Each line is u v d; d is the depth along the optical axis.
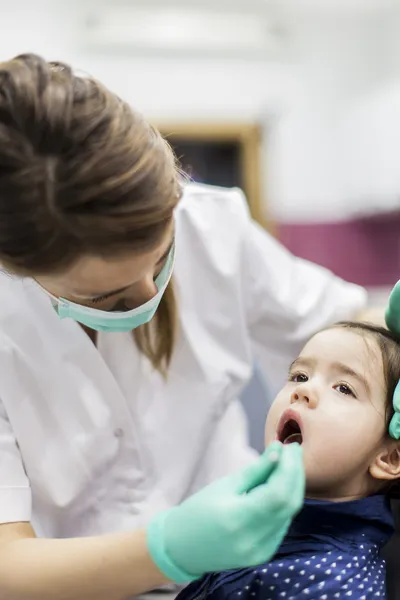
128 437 1.04
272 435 0.97
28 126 0.63
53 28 3.15
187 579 0.67
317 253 3.48
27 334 0.95
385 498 0.93
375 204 3.29
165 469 1.08
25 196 0.62
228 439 1.21
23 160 0.63
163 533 0.67
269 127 3.41
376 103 3.22
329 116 3.45
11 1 3.12
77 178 0.61
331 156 3.47
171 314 1.02
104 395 1.00
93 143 0.63
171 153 0.73
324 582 0.84
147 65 3.27
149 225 0.65
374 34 3.40
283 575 0.84
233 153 3.41
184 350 1.08
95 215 0.62
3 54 3.13
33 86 0.65
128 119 0.67
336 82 3.44
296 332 1.23
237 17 3.27
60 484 0.99
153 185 0.65
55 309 0.90
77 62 3.20
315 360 0.99
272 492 0.65
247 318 1.22
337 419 0.92
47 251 0.64
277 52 3.38
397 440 0.94
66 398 0.98
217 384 1.10
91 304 0.76
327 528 0.89
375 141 3.22
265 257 1.19
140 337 1.01
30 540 0.79
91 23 3.15
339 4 3.27
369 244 3.47
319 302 1.25
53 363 0.97
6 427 0.93
